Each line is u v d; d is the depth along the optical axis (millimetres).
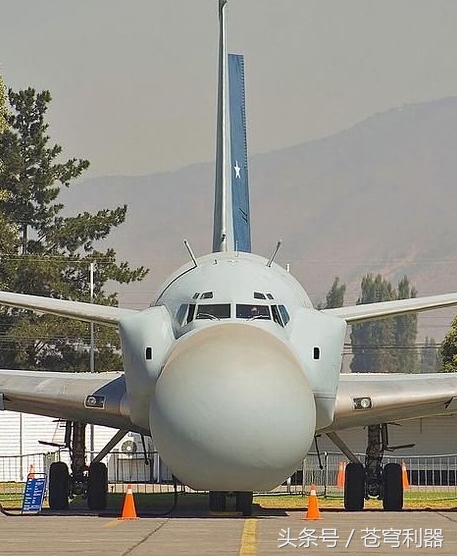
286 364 52719
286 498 82625
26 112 187375
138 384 56562
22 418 114438
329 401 57062
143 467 111312
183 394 51531
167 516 57094
